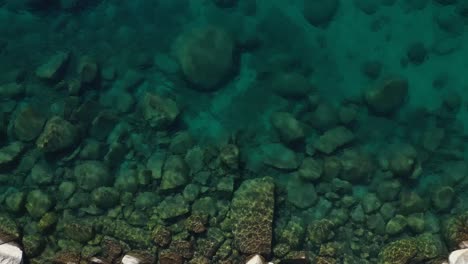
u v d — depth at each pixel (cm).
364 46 1288
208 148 1205
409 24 1291
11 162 1216
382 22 1297
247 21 1312
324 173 1181
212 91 1266
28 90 1290
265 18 1311
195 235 1132
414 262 1095
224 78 1259
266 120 1241
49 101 1279
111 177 1211
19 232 1148
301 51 1288
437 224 1140
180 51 1267
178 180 1172
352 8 1302
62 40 1347
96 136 1246
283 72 1262
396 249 1097
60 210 1187
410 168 1157
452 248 1098
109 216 1171
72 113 1247
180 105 1262
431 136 1205
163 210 1157
